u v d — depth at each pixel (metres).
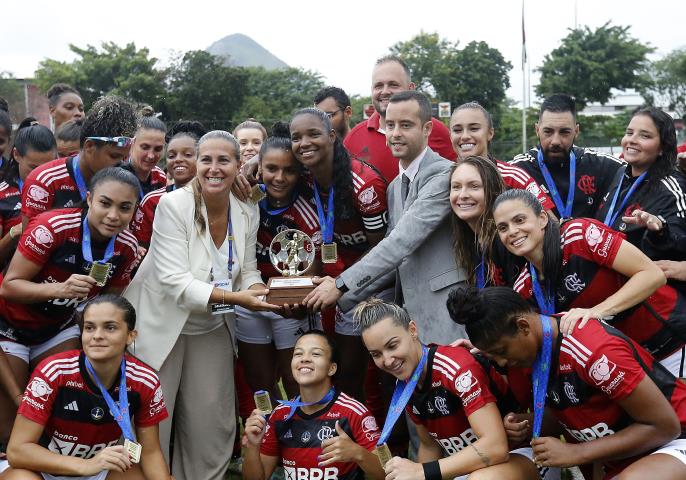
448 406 4.16
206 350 5.04
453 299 3.76
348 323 5.38
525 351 3.79
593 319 3.80
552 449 3.77
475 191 4.48
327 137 4.88
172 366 4.97
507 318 3.67
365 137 6.34
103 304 4.25
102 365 4.28
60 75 47.25
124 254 4.83
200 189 4.90
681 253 4.76
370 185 5.09
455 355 4.15
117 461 4.14
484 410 4.01
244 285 5.09
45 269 4.66
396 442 5.56
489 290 3.76
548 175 5.76
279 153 4.97
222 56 49.00
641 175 5.10
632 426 3.75
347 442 4.38
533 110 47.41
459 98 49.78
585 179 5.70
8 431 5.02
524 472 4.00
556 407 3.94
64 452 4.41
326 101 7.07
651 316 4.28
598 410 3.83
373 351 4.17
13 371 4.88
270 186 5.09
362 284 4.74
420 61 50.50
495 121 49.66
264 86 56.38
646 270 3.93
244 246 5.07
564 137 5.63
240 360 5.57
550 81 47.28
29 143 5.65
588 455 3.74
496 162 5.32
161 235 4.86
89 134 4.84
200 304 4.71
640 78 47.44
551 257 4.03
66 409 4.32
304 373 4.54
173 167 6.07
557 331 3.81
